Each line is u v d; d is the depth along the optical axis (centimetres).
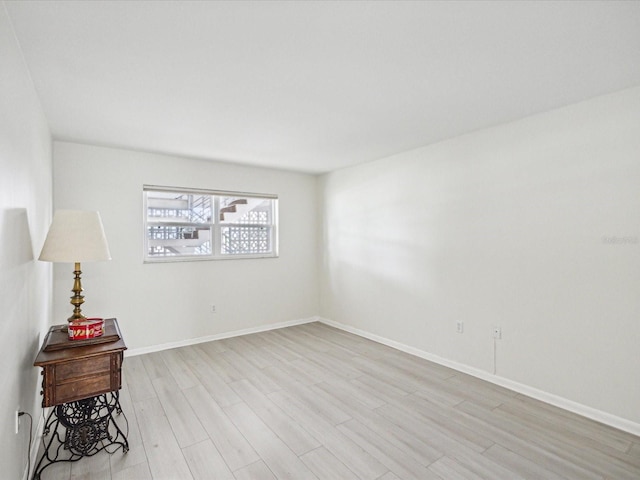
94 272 369
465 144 335
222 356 384
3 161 144
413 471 197
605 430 238
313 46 183
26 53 186
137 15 156
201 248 450
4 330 145
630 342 237
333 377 327
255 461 206
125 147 375
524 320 293
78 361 196
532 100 255
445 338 356
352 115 284
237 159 432
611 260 245
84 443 208
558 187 271
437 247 363
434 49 187
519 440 227
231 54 191
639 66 205
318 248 538
